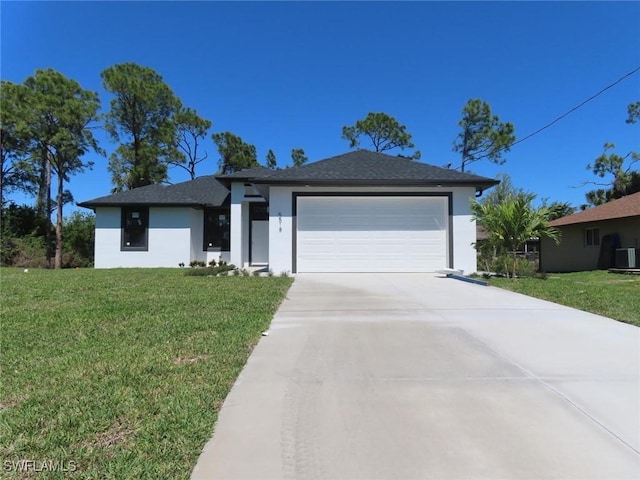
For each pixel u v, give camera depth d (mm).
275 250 13680
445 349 4766
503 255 13398
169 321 5996
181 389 3527
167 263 18234
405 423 3010
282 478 2354
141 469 2375
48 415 3020
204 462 2496
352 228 13859
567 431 2893
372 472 2412
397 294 8781
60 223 23062
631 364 4246
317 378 3875
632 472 2406
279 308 7164
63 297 8164
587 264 20859
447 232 13695
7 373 3896
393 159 15289
